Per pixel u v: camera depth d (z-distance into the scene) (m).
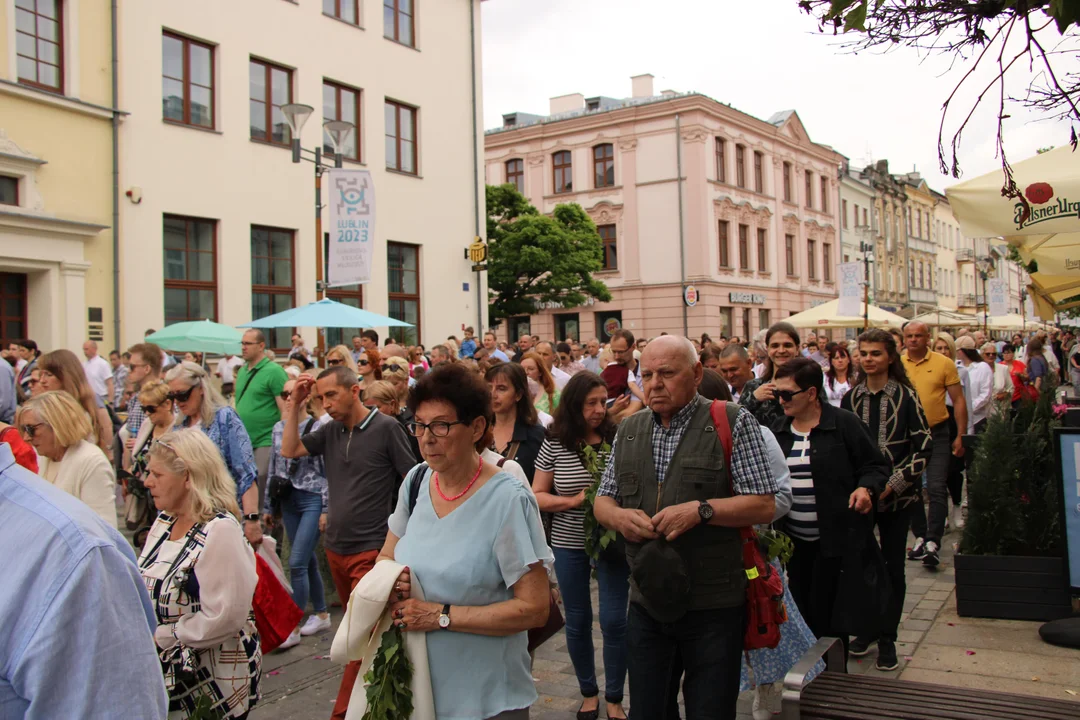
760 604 3.15
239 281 16.55
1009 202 4.29
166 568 3.12
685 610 3.00
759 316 40.12
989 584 5.53
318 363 14.36
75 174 13.81
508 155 40.28
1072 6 1.99
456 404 2.70
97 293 14.15
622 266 37.62
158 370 6.88
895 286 55.81
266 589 3.54
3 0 12.88
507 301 31.73
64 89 13.79
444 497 2.80
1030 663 4.70
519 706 2.70
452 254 21.89
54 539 1.43
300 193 17.83
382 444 4.71
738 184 38.69
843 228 48.66
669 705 3.39
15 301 13.52
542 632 2.98
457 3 22.20
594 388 4.32
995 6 2.32
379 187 19.75
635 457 3.26
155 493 3.18
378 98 19.75
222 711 3.15
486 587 2.66
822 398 4.39
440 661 2.62
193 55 15.93
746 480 3.08
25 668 1.38
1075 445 4.95
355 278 11.84
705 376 4.27
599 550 4.01
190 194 15.65
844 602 4.17
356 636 2.62
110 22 14.39
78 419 4.34
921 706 2.91
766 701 4.03
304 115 12.70
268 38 17.20
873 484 4.13
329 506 4.78
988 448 5.73
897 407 4.98
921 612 5.75
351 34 19.09
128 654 1.48
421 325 20.97
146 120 14.93
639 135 36.94
